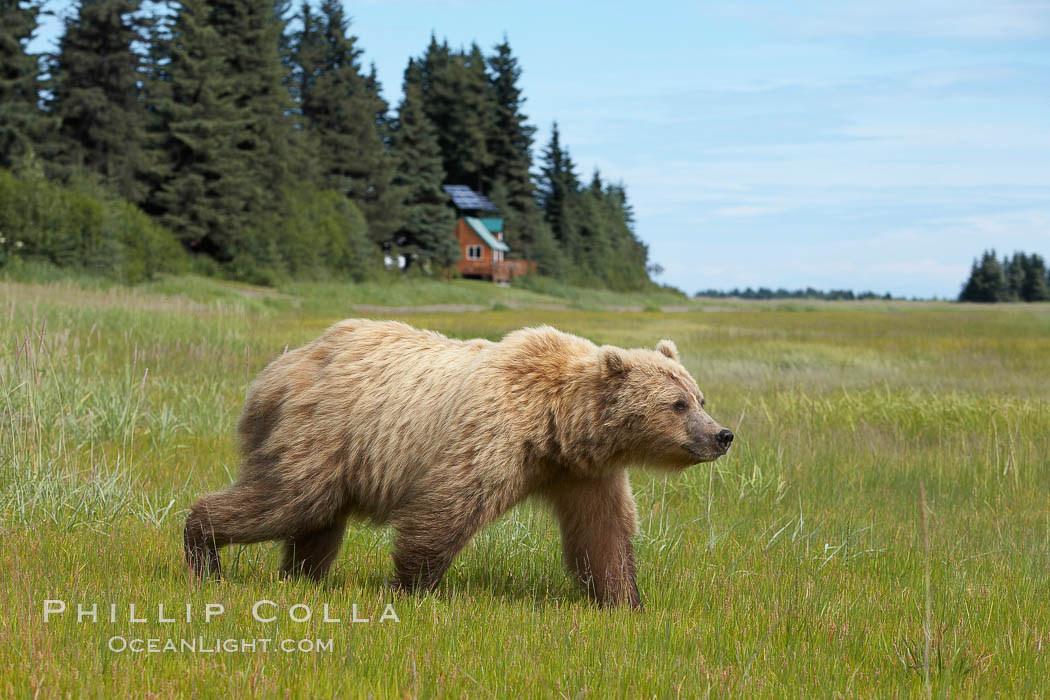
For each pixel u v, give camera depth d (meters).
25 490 8.89
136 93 65.81
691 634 6.22
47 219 46.97
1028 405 18.05
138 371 17.83
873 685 5.57
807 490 12.10
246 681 4.98
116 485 9.52
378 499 7.49
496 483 6.95
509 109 110.81
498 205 110.25
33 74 57.72
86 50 61.22
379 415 7.43
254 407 7.86
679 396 7.17
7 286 31.84
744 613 6.87
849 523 10.43
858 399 18.77
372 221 90.19
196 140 63.59
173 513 9.22
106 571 7.16
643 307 107.19
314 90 92.38
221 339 24.64
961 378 25.20
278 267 68.56
